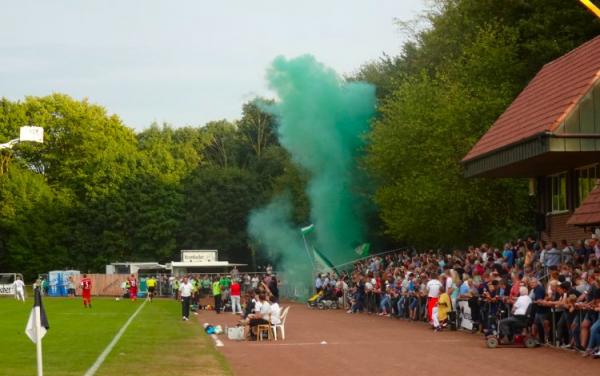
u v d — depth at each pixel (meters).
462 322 33.16
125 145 103.88
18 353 23.72
